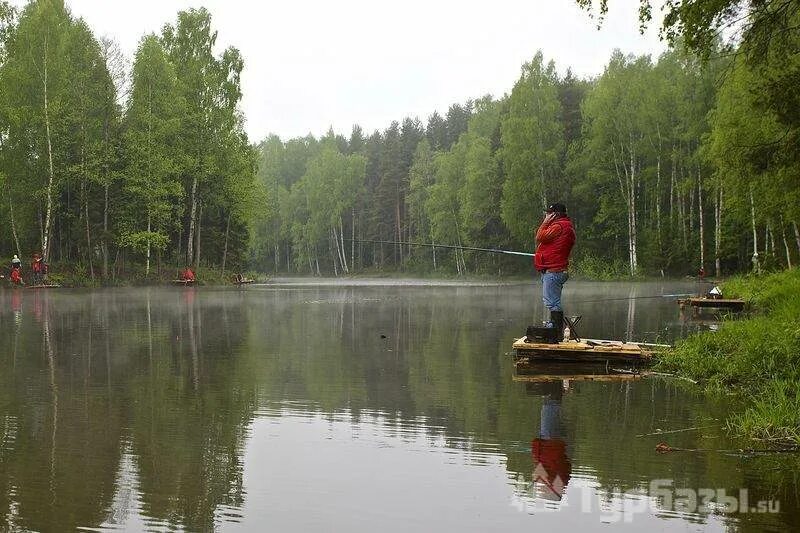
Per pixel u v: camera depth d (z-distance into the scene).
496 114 65.44
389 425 5.16
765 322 9.43
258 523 3.20
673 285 33.91
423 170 70.69
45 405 5.86
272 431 4.95
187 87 39.31
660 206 46.34
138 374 7.47
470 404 5.91
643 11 9.30
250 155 43.78
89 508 3.39
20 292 28.08
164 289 32.59
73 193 36.28
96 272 36.31
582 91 55.84
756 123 21.38
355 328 13.02
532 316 16.02
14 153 32.75
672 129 41.91
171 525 3.18
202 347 9.98
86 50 34.47
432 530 3.12
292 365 8.17
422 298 24.81
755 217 27.98
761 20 9.67
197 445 4.57
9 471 3.99
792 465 4.12
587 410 5.67
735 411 5.64
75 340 10.81
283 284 44.47
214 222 47.41
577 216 50.69
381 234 79.25
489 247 58.22
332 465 4.11
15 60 32.75
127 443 4.61
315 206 79.25
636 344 8.88
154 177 35.84
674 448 4.48
